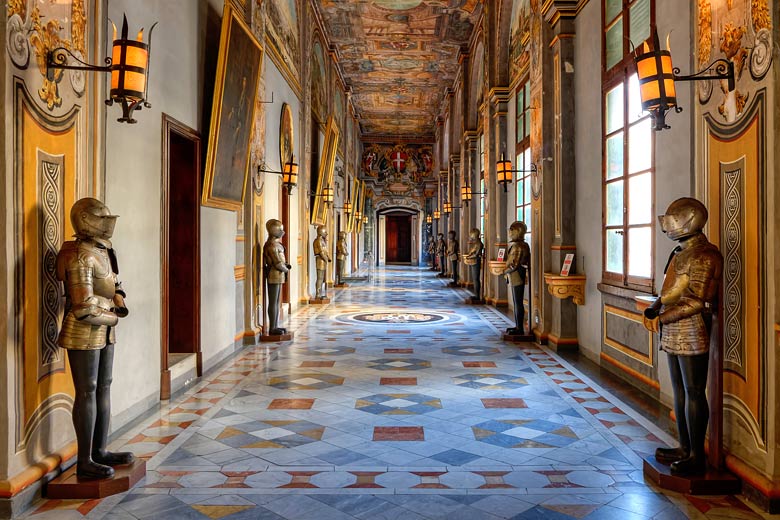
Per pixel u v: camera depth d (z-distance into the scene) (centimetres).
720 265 359
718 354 367
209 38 738
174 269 682
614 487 375
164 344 587
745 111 355
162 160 579
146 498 356
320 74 1766
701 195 413
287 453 438
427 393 618
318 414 540
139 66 373
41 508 341
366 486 376
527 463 418
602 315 748
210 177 685
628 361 667
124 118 379
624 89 668
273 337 938
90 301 347
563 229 861
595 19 774
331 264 2033
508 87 1356
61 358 384
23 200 338
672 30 553
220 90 664
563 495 362
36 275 353
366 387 643
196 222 680
